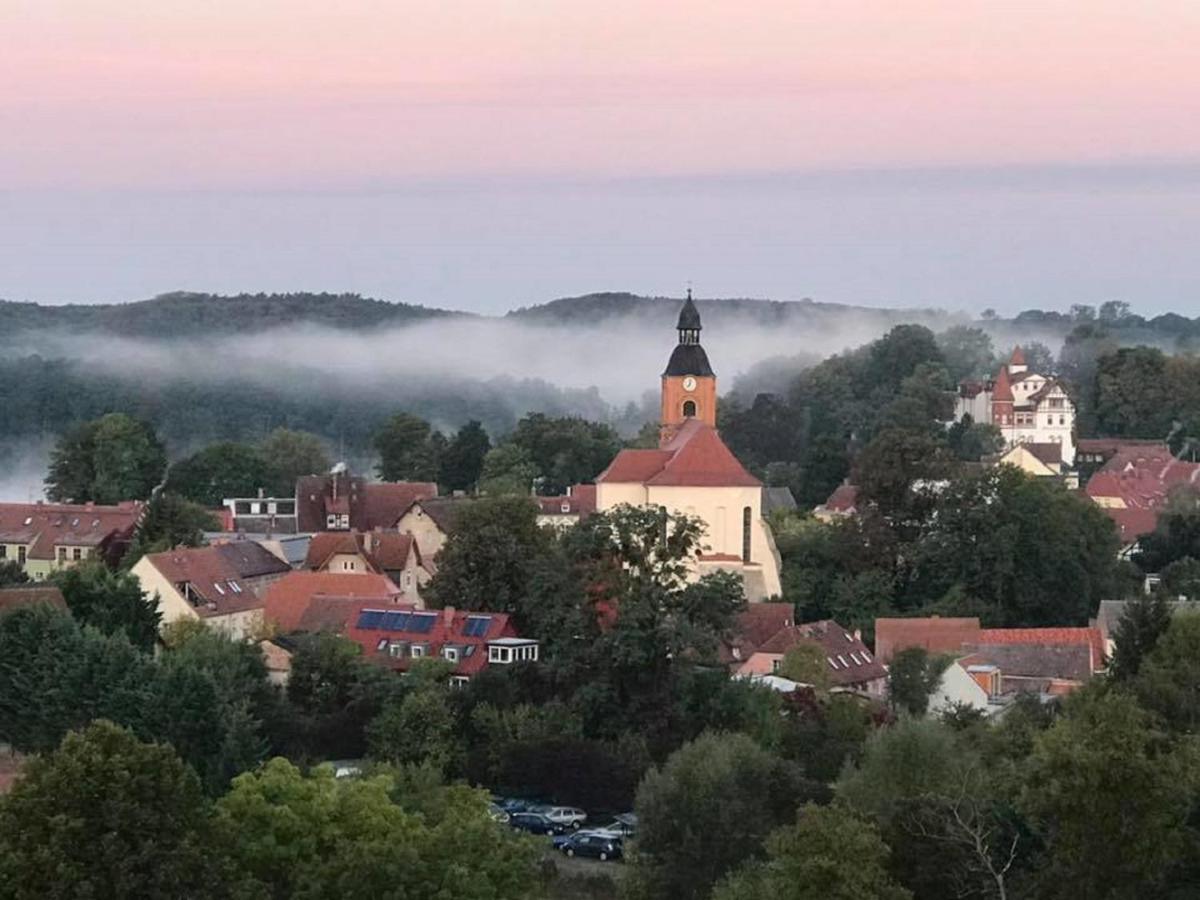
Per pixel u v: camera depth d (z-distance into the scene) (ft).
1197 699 394.93
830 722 529.04
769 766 421.59
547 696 550.36
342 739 531.91
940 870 309.83
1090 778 294.46
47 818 297.12
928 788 355.77
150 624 595.88
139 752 308.81
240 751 469.57
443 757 510.58
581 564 569.23
